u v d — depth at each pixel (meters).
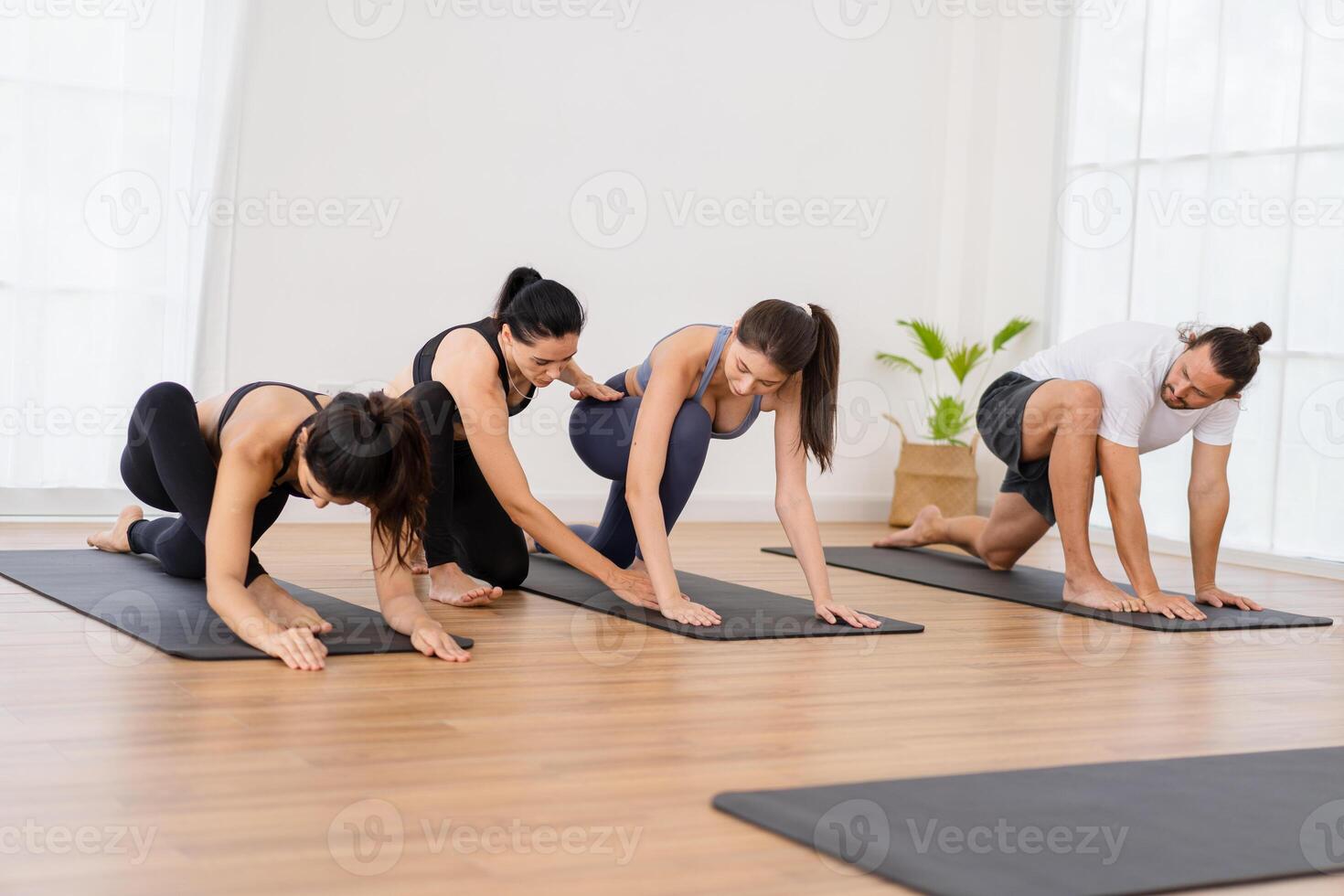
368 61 4.71
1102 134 5.30
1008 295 5.77
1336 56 4.39
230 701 1.96
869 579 3.77
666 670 2.34
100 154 4.29
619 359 5.30
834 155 5.69
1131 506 3.27
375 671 2.21
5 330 4.20
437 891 1.27
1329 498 4.43
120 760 1.64
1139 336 3.34
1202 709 2.25
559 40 5.06
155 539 3.22
